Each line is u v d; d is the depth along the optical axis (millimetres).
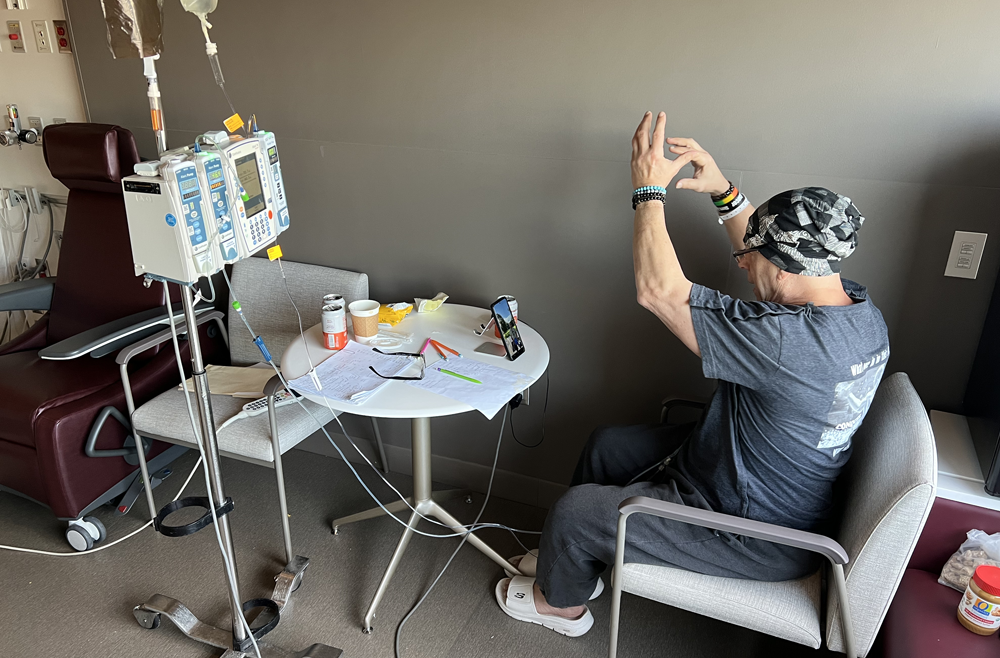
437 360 1690
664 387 1961
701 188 1588
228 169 1267
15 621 1770
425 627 1756
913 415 1316
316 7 1972
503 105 1868
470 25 1828
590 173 1836
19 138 2578
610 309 1942
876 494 1249
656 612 1819
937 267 1599
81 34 2295
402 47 1921
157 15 1134
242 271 2246
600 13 1698
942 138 1511
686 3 1617
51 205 2746
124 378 1892
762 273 1368
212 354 2357
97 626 1760
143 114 2334
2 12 2428
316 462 2484
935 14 1438
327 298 1794
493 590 1882
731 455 1396
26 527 2133
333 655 1630
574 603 1583
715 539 1378
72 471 1920
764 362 1271
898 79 1505
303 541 2068
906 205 1581
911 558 1459
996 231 1522
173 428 1863
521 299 2049
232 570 1536
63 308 2354
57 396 1931
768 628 1314
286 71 2082
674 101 1703
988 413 1417
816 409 1291
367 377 1598
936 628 1287
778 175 1669
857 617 1271
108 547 2043
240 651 1617
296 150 2168
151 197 1167
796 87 1587
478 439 2266
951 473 1421
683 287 1354
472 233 2035
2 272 2928
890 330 1689
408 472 2414
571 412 2107
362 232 2184
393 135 2023
